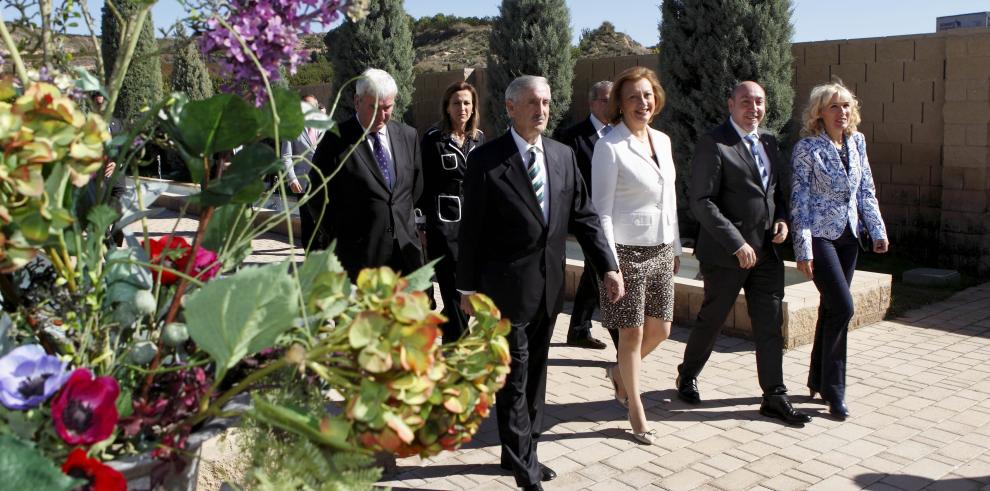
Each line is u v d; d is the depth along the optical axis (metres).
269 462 1.46
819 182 5.22
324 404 1.59
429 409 1.43
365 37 15.83
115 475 1.29
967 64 9.60
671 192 4.98
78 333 1.53
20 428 1.35
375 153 5.40
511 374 4.16
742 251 5.04
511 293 4.14
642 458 4.79
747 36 10.17
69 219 1.39
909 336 7.28
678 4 10.62
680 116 10.71
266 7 1.53
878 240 5.45
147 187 1.75
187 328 1.42
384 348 1.33
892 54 10.30
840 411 5.35
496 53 13.85
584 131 6.58
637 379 4.98
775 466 4.68
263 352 1.60
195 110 1.48
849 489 4.41
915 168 10.29
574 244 10.68
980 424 5.28
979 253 9.73
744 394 5.82
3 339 1.47
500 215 4.16
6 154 1.32
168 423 1.47
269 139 1.75
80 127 1.39
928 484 4.47
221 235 1.78
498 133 13.81
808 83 11.09
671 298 5.06
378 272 1.44
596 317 7.96
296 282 1.42
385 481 4.44
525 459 4.18
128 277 1.58
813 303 6.97
